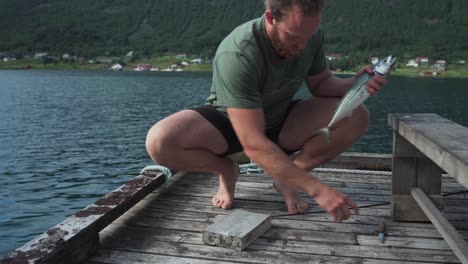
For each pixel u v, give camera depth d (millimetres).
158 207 2494
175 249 1997
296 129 2350
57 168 11914
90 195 9312
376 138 18188
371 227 2225
